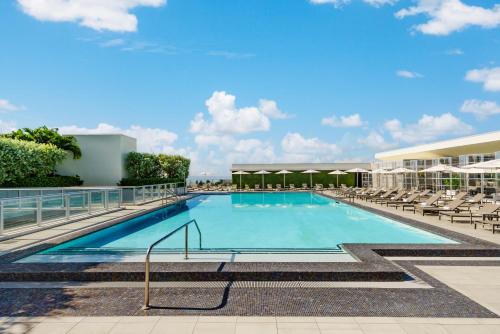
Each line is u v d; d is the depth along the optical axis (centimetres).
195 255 776
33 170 2402
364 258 711
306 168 4356
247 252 799
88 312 473
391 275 616
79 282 619
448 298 521
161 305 498
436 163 2578
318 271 621
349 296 532
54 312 473
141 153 2997
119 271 626
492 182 1902
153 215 1684
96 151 2830
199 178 4325
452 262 737
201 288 573
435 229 1085
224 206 2241
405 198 2045
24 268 647
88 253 799
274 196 3012
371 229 1334
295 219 1627
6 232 949
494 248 792
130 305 499
